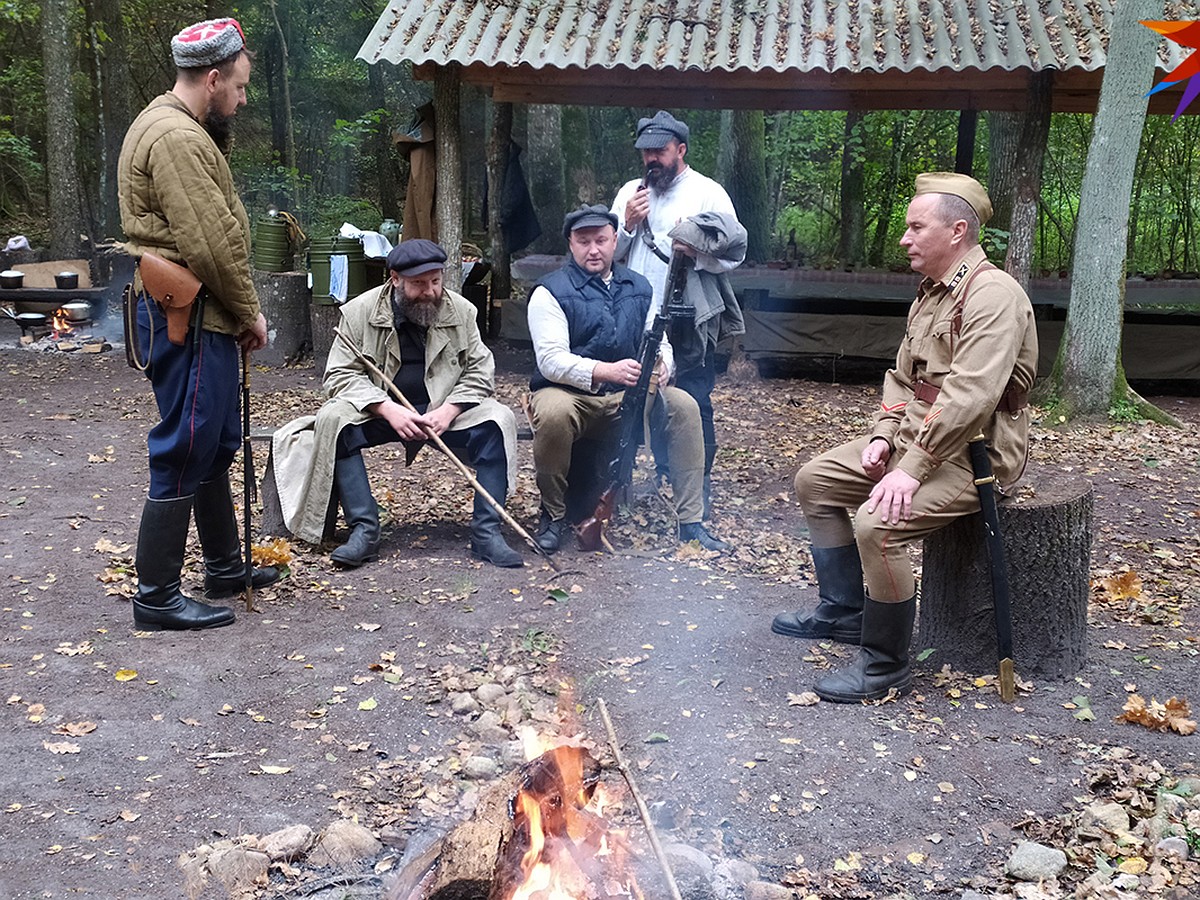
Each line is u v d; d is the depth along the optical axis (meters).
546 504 5.39
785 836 3.04
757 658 4.20
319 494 5.12
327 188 22.53
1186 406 10.43
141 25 20.64
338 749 3.46
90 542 5.42
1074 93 10.92
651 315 5.65
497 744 3.51
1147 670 4.15
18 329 12.84
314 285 10.82
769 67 9.35
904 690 3.90
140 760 3.35
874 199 17.36
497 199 11.69
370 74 22.45
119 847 2.91
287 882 2.80
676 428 5.42
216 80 4.11
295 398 9.48
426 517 5.97
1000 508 3.92
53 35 14.41
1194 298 11.66
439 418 5.12
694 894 2.68
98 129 18.41
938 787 3.29
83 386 9.93
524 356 11.62
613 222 5.30
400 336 5.29
